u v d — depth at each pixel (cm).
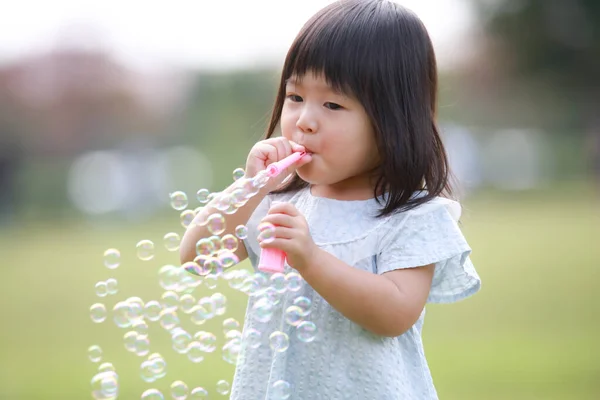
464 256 252
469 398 485
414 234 247
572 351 602
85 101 3086
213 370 559
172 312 247
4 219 2136
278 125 273
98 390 244
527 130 2645
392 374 241
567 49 2200
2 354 632
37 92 3053
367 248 249
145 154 2650
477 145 2597
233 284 240
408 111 252
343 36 245
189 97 3053
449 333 675
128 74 3162
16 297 907
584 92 2362
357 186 258
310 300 248
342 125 244
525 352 604
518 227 1459
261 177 240
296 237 229
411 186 251
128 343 251
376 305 234
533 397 486
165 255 1230
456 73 2512
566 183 2495
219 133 2966
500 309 767
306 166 249
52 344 667
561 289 861
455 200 271
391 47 249
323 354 244
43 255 1291
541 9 2144
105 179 2469
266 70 2944
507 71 2409
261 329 253
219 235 259
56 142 3019
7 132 2947
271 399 241
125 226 1733
